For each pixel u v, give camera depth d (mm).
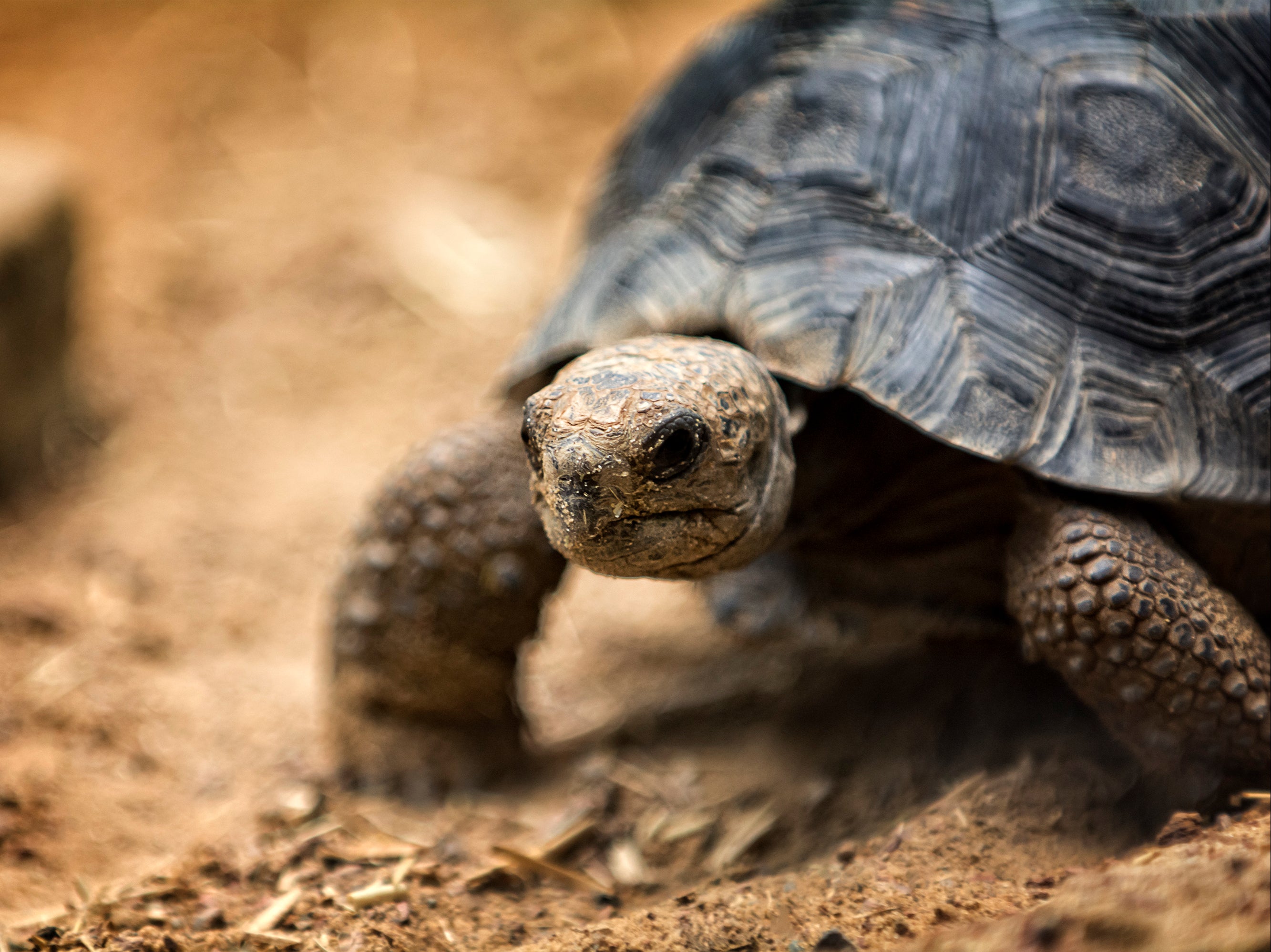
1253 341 4258
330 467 8344
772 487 3898
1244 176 4492
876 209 4422
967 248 4309
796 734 5531
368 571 4949
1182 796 4070
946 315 4172
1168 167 4418
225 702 6000
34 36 13938
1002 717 5008
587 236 5730
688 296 4520
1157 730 4008
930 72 4676
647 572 3754
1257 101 4703
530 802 5223
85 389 8953
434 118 12289
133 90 12773
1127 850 3986
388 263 10328
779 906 3775
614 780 5348
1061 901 3045
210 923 4219
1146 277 4285
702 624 6695
